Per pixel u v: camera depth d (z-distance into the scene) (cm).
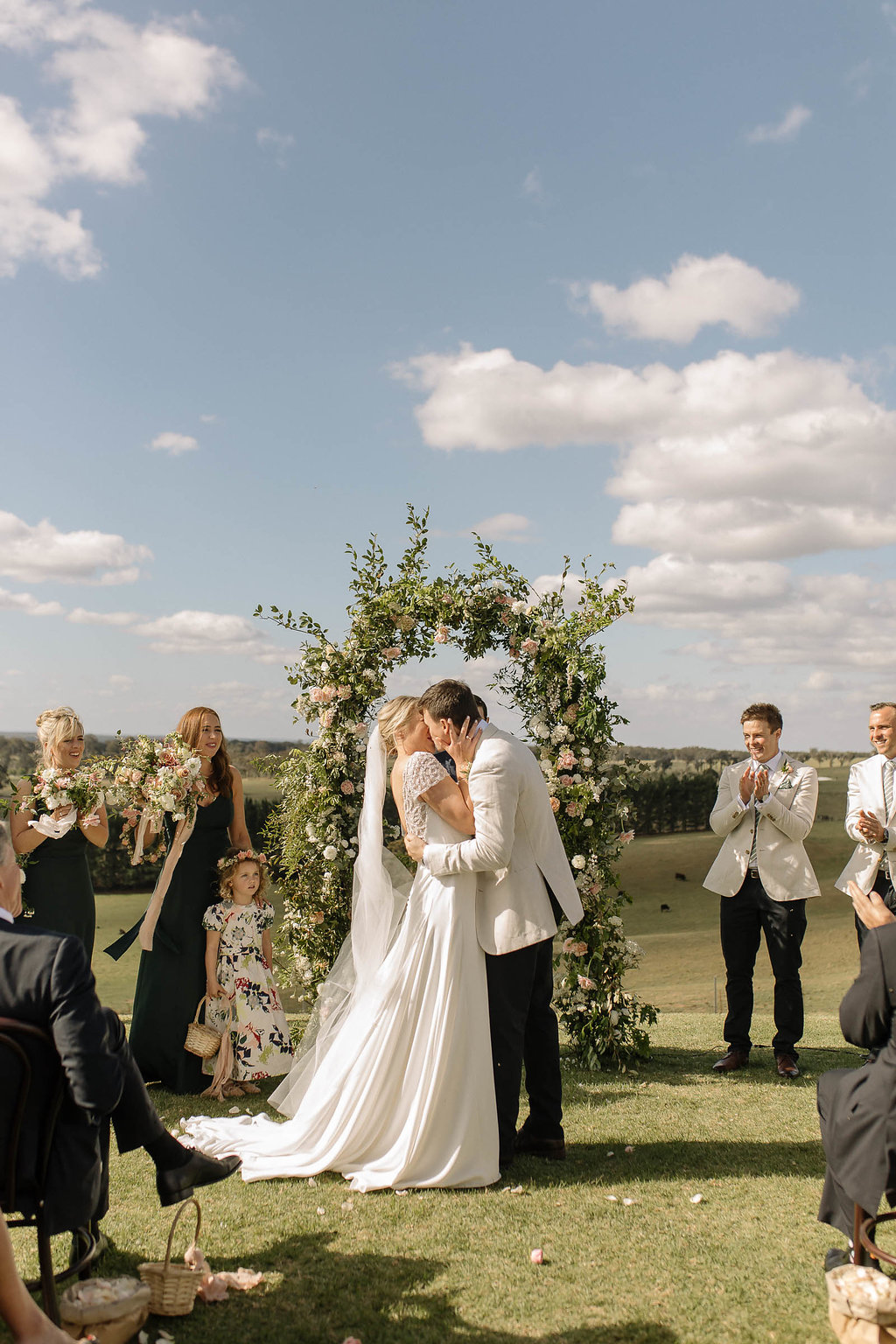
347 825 616
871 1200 238
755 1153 398
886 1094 243
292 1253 297
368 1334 246
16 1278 197
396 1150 366
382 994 385
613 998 581
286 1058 526
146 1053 524
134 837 551
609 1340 242
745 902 568
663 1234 310
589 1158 398
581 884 600
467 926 378
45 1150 225
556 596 636
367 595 634
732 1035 573
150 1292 233
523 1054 404
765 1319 251
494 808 372
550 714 623
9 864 245
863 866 582
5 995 226
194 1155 275
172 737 537
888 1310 224
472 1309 259
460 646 635
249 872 527
